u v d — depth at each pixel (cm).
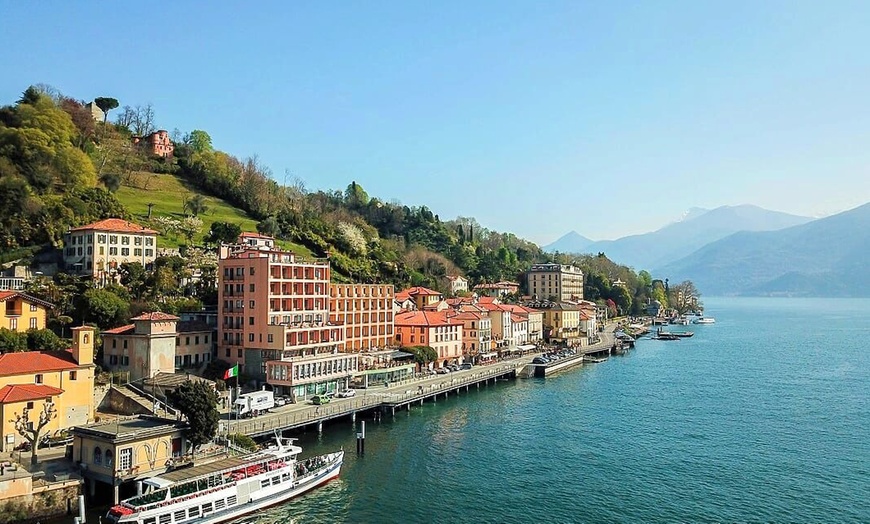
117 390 11000
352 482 9344
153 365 12531
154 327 12606
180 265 17775
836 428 12619
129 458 8062
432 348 19175
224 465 8388
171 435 8562
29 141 19650
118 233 17050
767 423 13050
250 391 13362
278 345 13775
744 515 8138
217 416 9012
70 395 9831
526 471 9838
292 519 8044
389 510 8319
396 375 16775
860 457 10588
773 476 9625
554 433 12150
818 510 8300
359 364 16575
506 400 15512
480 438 11738
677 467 10056
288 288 14562
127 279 16088
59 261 16800
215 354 14500
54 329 13000
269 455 8981
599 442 11506
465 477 9550
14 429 8762
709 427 12675
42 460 8469
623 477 9569
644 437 11875
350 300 17725
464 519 8025
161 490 7544
